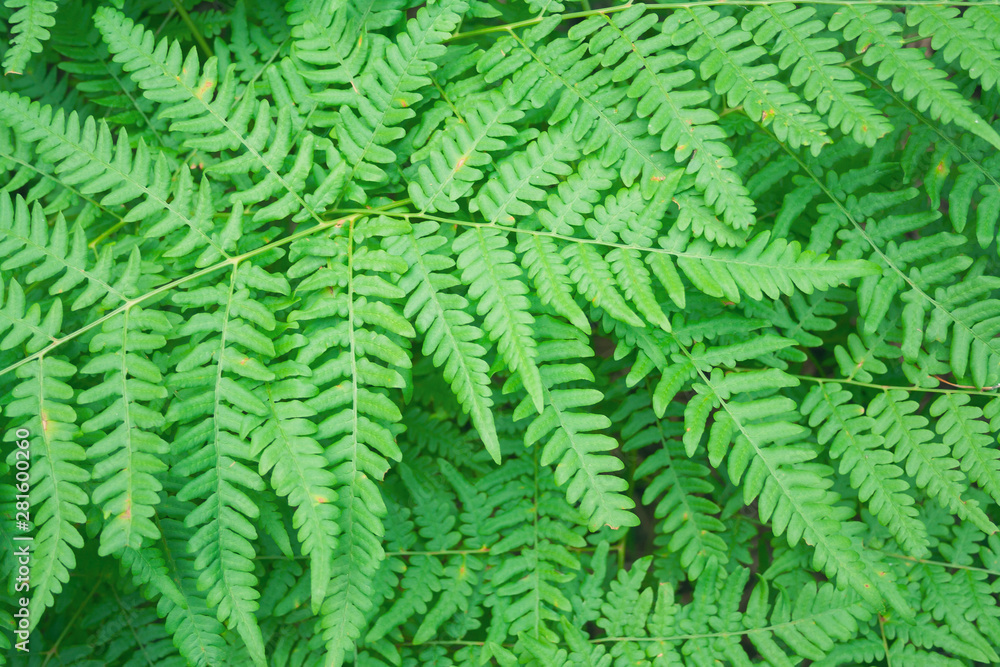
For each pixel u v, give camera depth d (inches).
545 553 33.6
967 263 32.1
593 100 31.9
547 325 31.9
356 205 32.5
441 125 33.0
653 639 33.0
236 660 33.7
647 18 31.9
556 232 31.5
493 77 32.4
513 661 32.6
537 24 32.5
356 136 32.0
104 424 30.3
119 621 34.3
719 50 31.5
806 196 32.9
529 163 31.8
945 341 32.8
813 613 32.8
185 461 30.3
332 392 30.5
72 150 31.7
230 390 30.5
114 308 31.2
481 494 34.2
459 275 33.3
